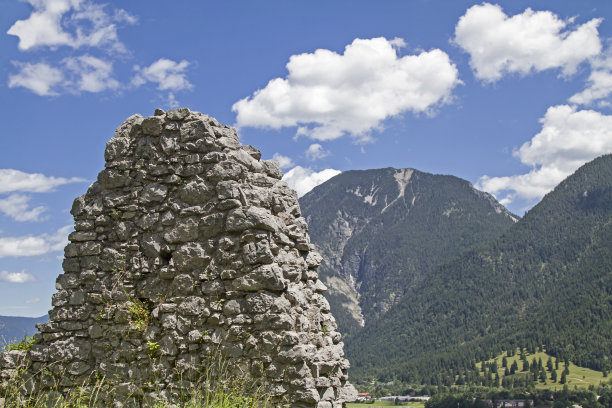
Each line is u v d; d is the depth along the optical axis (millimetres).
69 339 14742
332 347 15234
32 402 14508
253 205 14031
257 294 13164
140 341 14125
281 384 12695
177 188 14594
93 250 15016
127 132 15547
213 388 12930
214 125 14938
